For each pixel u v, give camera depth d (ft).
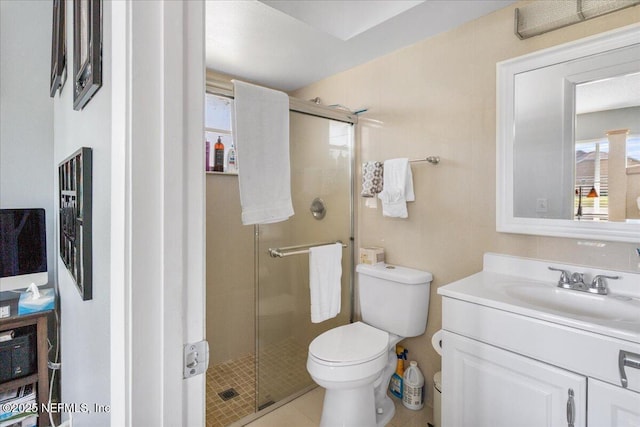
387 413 5.94
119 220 1.72
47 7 6.30
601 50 4.38
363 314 6.75
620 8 4.21
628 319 3.79
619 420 3.14
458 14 5.41
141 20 1.67
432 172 6.20
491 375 4.02
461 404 4.31
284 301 6.71
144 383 1.72
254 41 6.22
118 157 1.73
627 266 4.32
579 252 4.67
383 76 6.93
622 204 4.28
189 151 1.84
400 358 6.59
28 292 5.54
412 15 5.41
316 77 8.09
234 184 8.00
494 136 5.39
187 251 1.85
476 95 5.58
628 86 4.22
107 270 2.15
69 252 3.68
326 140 7.09
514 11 5.09
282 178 5.93
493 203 5.42
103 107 2.25
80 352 3.27
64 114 4.60
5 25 5.94
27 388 5.28
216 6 5.13
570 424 3.43
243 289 8.30
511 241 5.26
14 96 6.04
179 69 1.79
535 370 3.65
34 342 5.23
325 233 7.22
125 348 1.69
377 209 7.25
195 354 1.90
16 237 5.55
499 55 5.30
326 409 5.40
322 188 7.10
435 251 6.18
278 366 6.62
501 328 3.93
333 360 5.01
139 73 1.67
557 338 3.51
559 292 4.50
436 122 6.11
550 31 4.80
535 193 4.96
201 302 1.93
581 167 4.58
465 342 4.26
